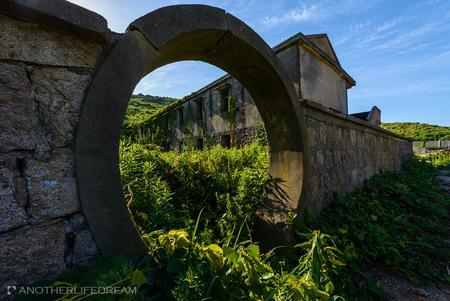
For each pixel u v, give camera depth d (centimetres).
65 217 115
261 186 305
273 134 287
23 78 106
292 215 252
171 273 137
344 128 413
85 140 120
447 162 1293
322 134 333
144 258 131
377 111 1155
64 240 114
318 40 748
